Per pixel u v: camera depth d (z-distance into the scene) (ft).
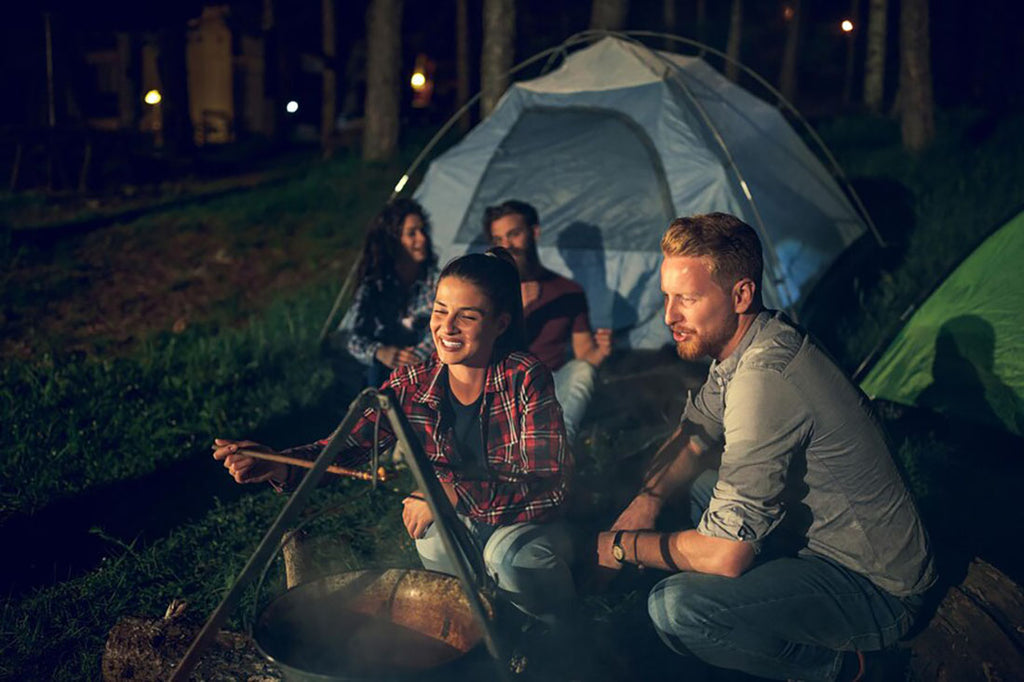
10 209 37.17
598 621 10.64
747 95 22.34
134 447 15.89
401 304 16.38
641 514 9.65
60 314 25.91
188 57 73.41
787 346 8.18
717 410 9.39
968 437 15.24
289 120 69.26
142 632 9.64
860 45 67.67
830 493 8.41
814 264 20.57
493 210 15.33
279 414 17.53
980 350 14.69
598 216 19.65
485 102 32.19
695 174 19.10
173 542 12.64
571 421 14.21
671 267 8.34
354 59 71.56
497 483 8.98
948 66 53.62
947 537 12.20
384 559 12.17
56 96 42.73
